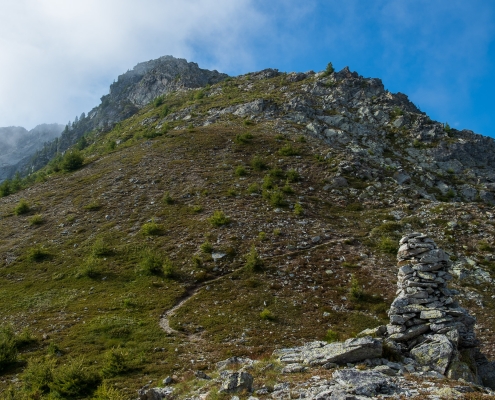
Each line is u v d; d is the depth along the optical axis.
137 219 49.81
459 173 82.25
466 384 13.55
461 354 16.94
